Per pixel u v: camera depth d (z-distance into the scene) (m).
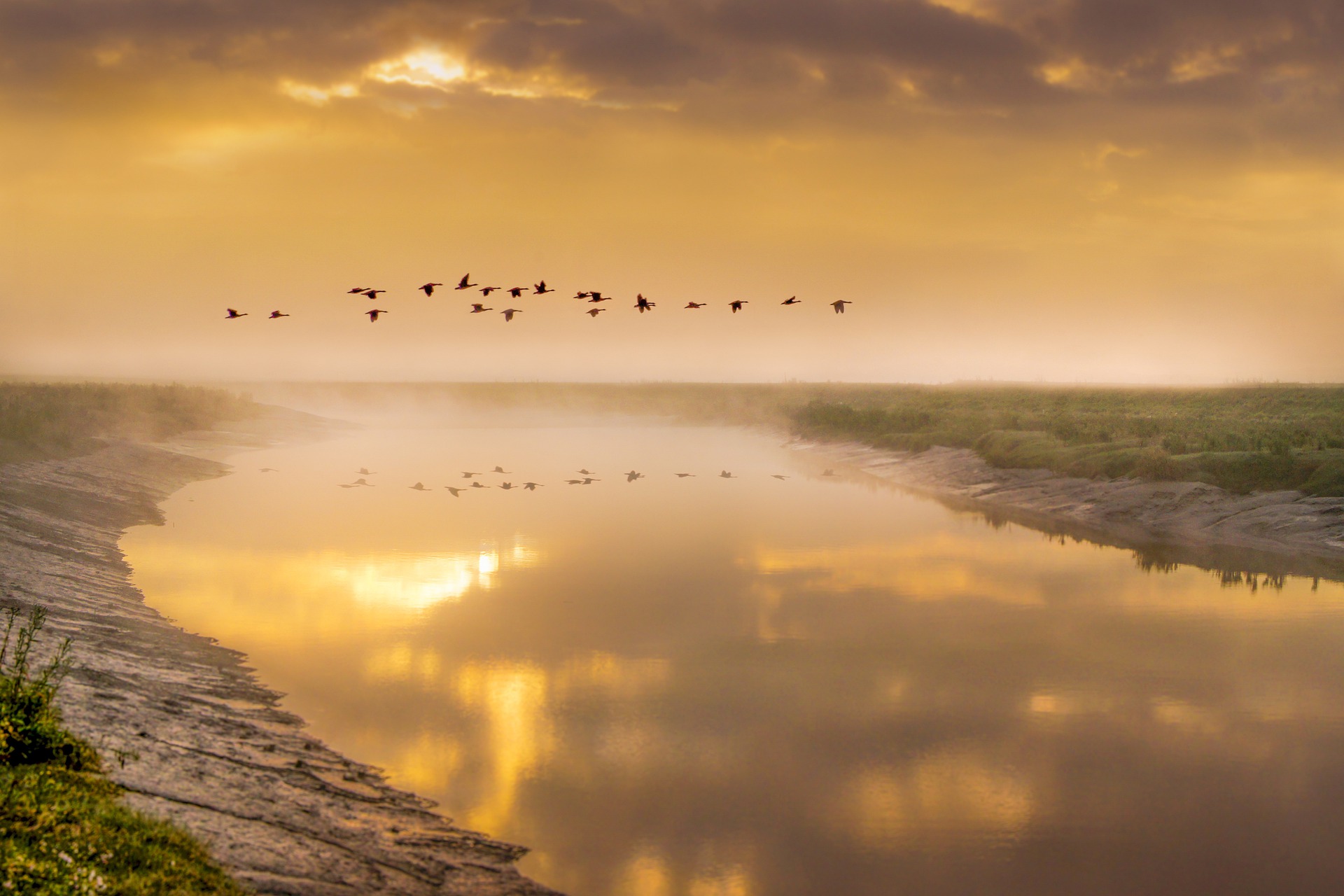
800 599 33.00
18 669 17.44
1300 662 26.58
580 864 15.66
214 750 17.27
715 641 27.98
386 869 14.17
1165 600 33.31
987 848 16.73
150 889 10.97
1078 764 20.06
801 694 23.75
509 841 16.30
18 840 11.05
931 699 23.62
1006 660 26.56
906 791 18.78
